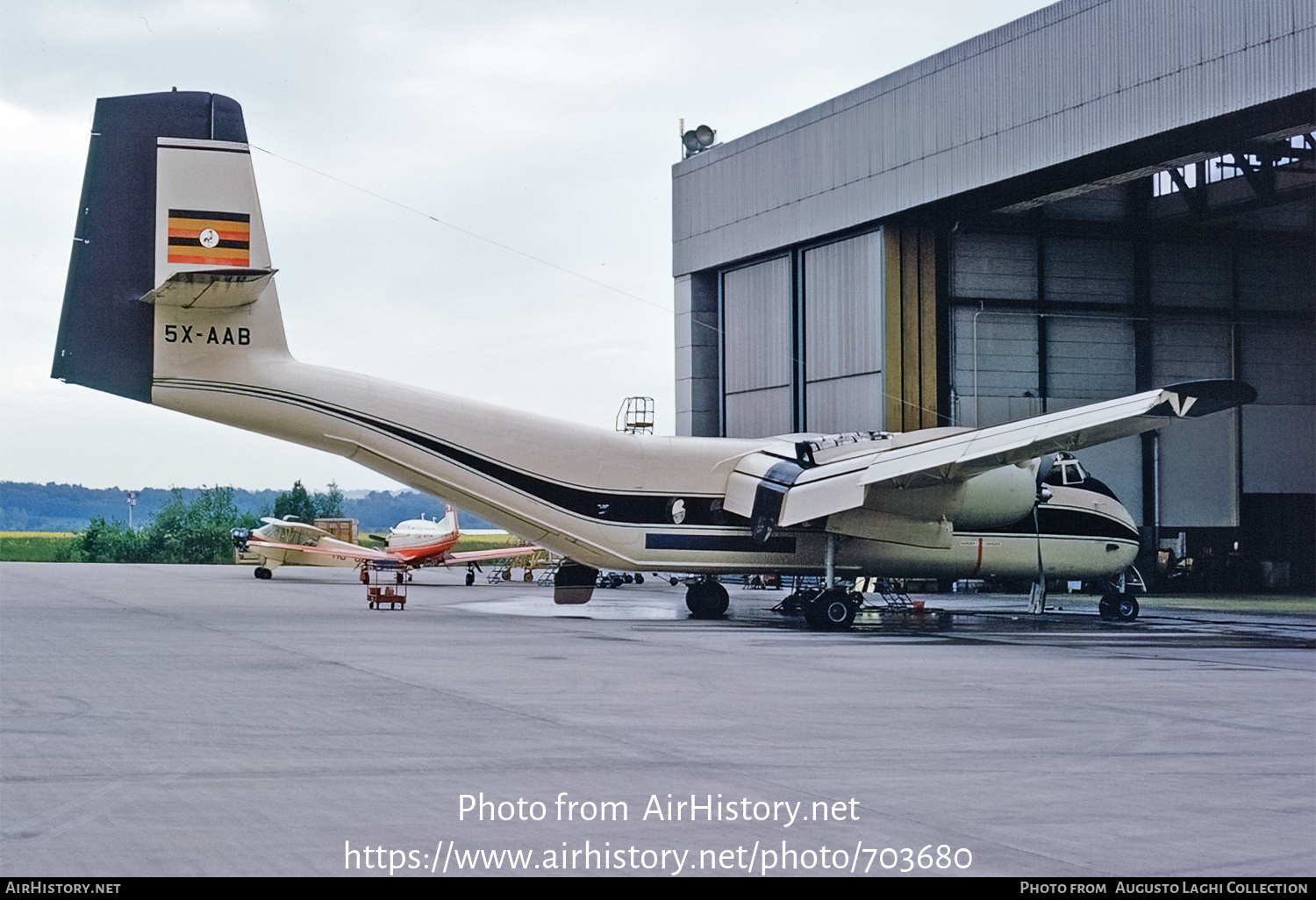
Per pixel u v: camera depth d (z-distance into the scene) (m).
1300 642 22.92
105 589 38.00
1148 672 17.30
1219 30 27.80
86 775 9.36
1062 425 22.33
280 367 25.12
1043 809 8.71
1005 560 28.44
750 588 44.28
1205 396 20.14
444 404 25.89
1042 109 32.16
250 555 60.31
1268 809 8.80
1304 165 37.25
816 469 26.03
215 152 25.25
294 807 8.45
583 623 25.58
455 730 11.52
